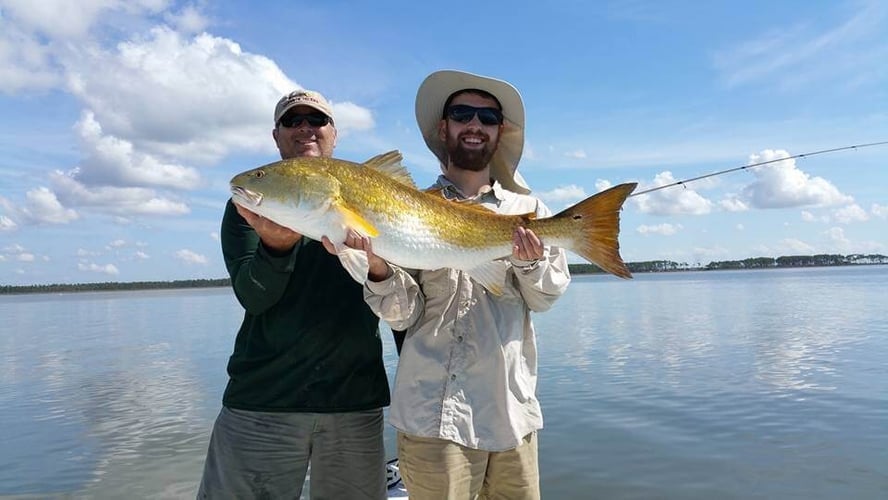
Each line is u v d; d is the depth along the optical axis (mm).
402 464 3963
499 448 3807
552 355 18422
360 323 4250
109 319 44250
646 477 8055
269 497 4113
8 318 49500
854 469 8148
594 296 53781
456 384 3846
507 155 4988
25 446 10523
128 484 8672
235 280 3949
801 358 16828
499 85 4516
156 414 12625
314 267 4215
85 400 14188
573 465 8531
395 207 3807
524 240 3820
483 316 3975
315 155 4660
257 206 3598
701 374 14805
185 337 28047
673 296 50656
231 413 4152
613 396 12602
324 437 4195
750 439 9555
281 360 4094
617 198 3961
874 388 12883
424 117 4902
